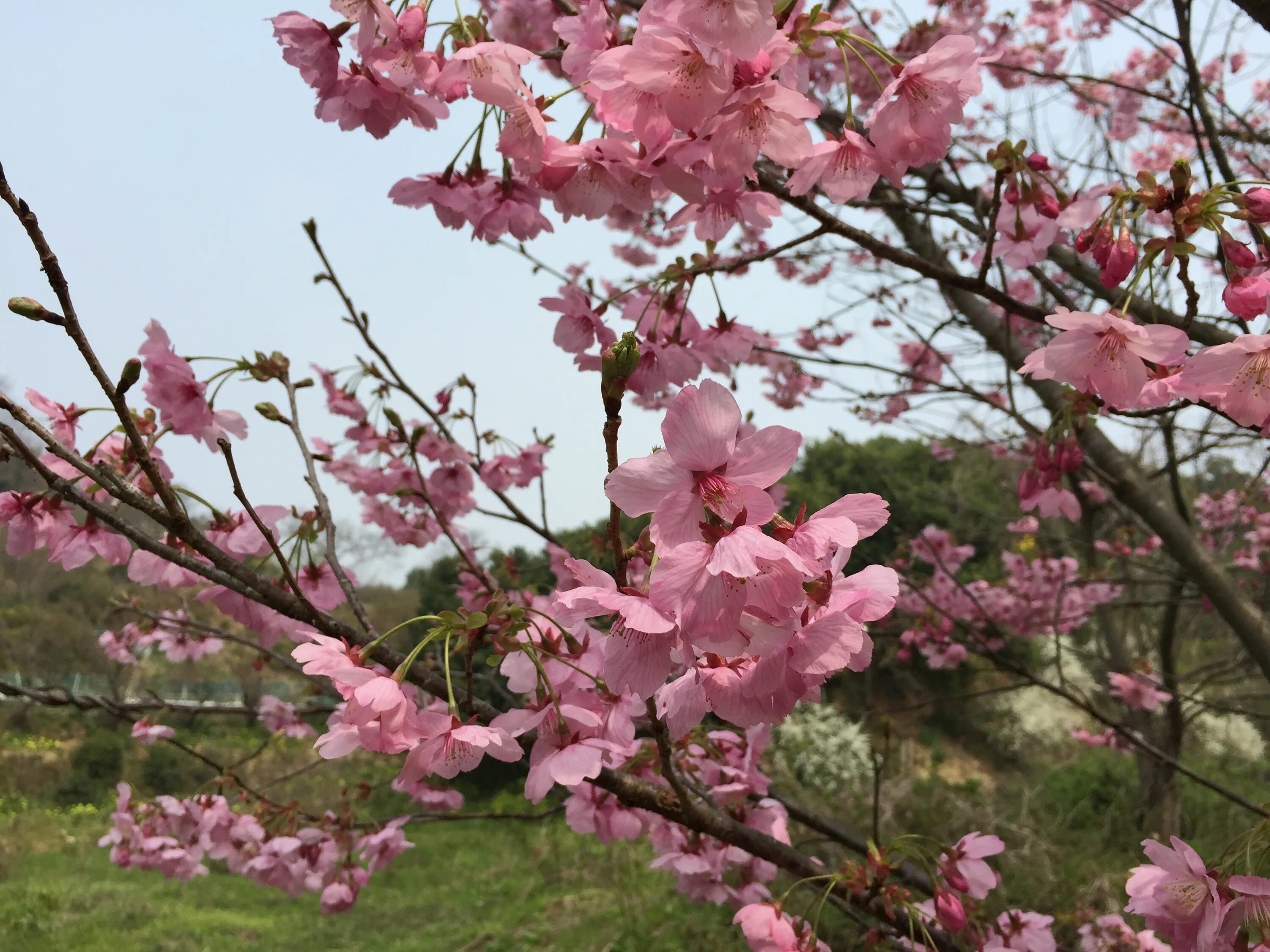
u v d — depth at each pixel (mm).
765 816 2148
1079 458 2096
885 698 15688
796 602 843
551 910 7891
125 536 1325
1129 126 5199
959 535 11570
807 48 1309
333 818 3381
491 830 12508
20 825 13109
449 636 1163
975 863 1760
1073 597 6379
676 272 1799
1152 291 1391
